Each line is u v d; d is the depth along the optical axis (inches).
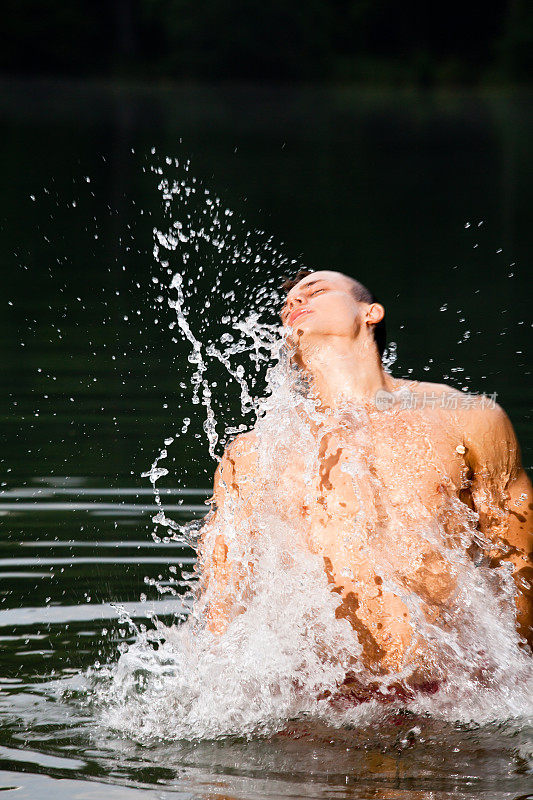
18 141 1878.7
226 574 285.9
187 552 375.6
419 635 261.6
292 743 239.9
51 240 1106.7
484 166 1744.6
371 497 265.4
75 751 237.0
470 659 263.4
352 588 264.8
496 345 680.4
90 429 519.2
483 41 3683.6
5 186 1429.6
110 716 257.8
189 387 601.0
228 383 610.9
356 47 3747.5
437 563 263.9
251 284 876.0
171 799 211.2
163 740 243.6
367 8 3683.6
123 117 2469.2
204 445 497.7
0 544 380.8
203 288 858.1
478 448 269.9
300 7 3698.3
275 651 269.0
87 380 617.0
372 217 1259.8
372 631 264.1
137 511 414.6
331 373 277.3
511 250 1071.6
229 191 1408.7
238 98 3230.8
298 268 948.0
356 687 265.0
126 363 653.9
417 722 249.6
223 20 3678.6
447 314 780.6
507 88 3622.0
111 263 987.9
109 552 373.4
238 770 225.9
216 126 2287.2
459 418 270.7
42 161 1647.4
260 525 276.8
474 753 233.0
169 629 301.7
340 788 216.2
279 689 265.3
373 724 249.6
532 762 227.9
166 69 3673.7
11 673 284.4
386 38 3725.4
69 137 1955.0
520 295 850.1
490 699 259.1
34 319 780.6
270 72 3720.5
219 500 290.8
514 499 276.2
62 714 259.0
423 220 1251.8
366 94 3474.4
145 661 292.2
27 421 534.9
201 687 271.0
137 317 785.6
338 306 278.5
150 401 572.7
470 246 1096.8
